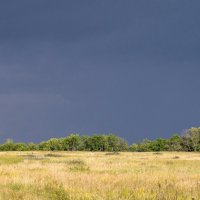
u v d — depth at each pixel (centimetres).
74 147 13450
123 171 2595
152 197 1285
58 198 1352
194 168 2927
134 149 13450
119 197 1294
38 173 2245
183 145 12825
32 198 1350
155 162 3681
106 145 13425
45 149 13362
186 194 1320
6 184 1709
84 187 1505
